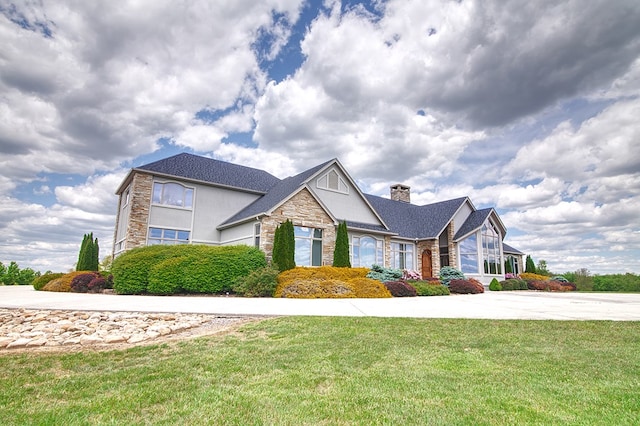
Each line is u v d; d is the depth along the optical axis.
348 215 24.08
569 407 3.28
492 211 29.42
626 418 3.03
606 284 30.97
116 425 2.84
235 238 21.03
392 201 32.88
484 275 28.25
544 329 7.20
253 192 24.39
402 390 3.71
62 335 6.38
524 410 3.19
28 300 11.64
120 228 22.41
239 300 12.70
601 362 4.86
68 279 17.19
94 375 4.19
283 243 17.31
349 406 3.26
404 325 7.44
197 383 3.89
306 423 2.89
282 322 7.57
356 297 15.12
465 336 6.48
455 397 3.52
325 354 5.16
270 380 4.01
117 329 6.94
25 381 3.97
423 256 28.47
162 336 6.48
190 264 15.45
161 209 20.55
